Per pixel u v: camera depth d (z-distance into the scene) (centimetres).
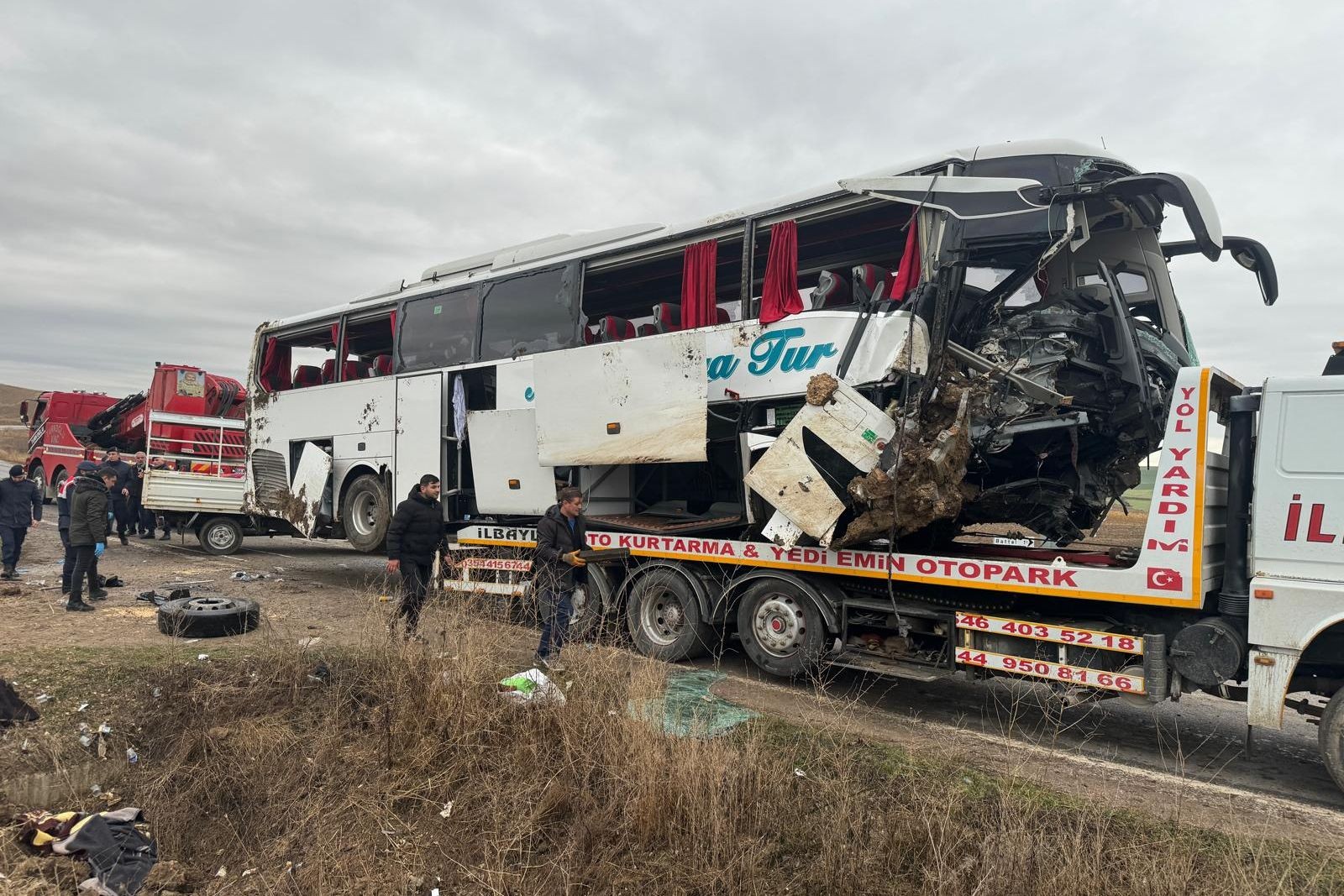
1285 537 488
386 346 1273
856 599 671
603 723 486
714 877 371
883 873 372
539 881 385
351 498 1100
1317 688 489
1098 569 544
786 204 709
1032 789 446
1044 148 615
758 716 568
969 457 626
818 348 661
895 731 576
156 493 1490
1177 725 627
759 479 666
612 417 761
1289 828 425
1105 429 634
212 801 469
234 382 1766
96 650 678
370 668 598
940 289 618
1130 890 340
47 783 471
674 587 767
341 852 416
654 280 884
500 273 948
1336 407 479
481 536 920
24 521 1141
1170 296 709
